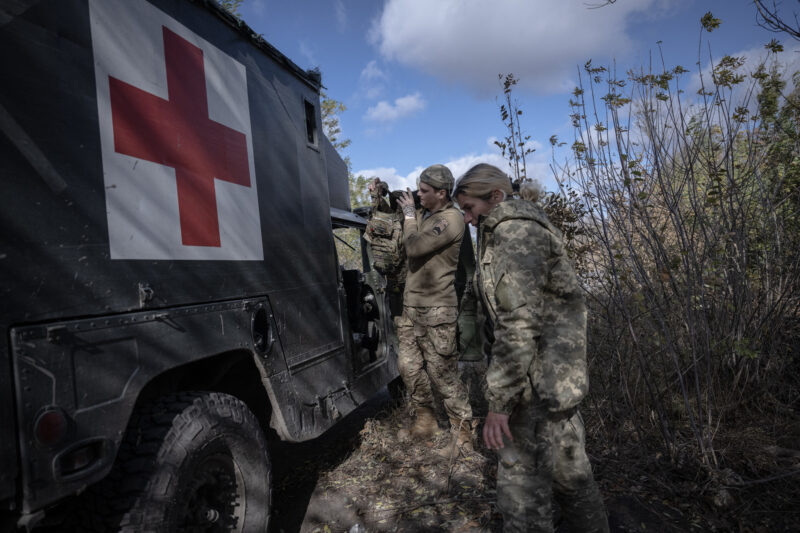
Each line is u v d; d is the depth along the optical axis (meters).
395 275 3.33
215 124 1.89
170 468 1.42
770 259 3.02
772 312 2.93
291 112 2.50
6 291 1.08
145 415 1.52
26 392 1.08
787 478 2.29
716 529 2.06
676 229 2.72
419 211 3.16
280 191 2.30
